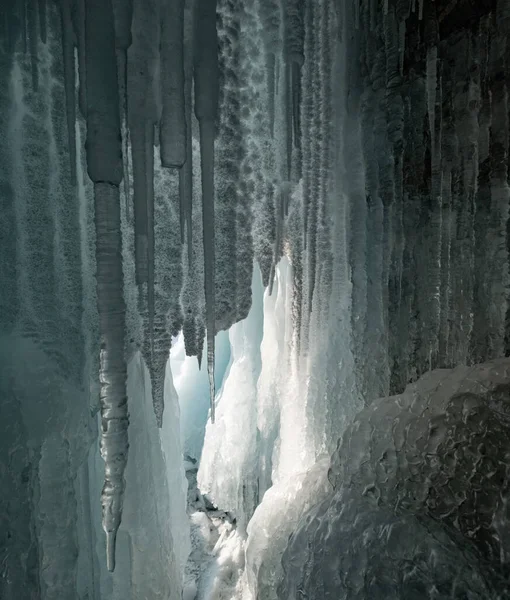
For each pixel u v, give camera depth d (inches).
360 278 97.8
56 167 69.9
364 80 92.0
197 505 172.9
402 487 63.9
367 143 92.6
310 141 92.7
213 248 78.7
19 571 63.5
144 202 72.2
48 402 68.7
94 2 62.2
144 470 89.5
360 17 89.7
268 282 94.8
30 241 68.9
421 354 89.0
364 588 59.7
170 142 71.5
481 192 79.9
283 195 91.0
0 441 63.6
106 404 71.1
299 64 84.8
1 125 64.8
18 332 68.9
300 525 75.2
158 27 69.2
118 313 70.2
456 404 64.4
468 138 80.2
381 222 93.0
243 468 155.6
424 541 57.7
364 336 98.0
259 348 164.1
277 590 74.9
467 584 52.8
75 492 75.1
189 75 73.3
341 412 104.3
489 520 54.9
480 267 80.4
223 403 167.6
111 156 66.2
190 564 136.0
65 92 67.0
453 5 78.9
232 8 77.4
